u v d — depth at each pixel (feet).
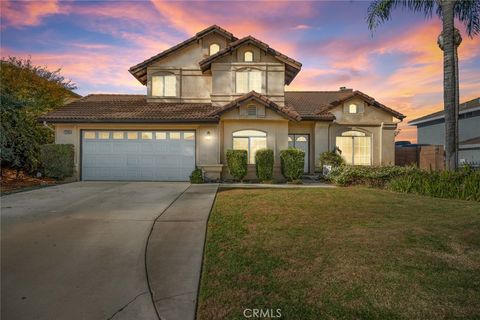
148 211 24.61
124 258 15.47
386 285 11.90
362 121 60.29
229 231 19.02
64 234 18.95
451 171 34.22
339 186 40.65
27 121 47.26
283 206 25.71
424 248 15.78
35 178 45.06
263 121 48.01
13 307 11.16
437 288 11.66
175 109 50.19
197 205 26.78
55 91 64.75
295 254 15.12
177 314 10.61
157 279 13.23
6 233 19.10
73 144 45.88
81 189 36.40
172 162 46.44
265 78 51.42
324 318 9.87
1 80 52.90
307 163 59.11
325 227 19.61
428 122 94.94
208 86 54.80
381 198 29.50
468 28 39.04
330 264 13.89
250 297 11.26
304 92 72.95
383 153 60.39
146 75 56.70
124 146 46.39
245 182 45.24
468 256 14.80
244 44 51.01
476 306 10.39
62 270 14.15
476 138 74.13
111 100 56.29
